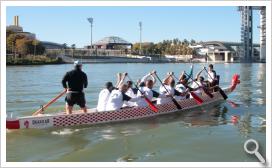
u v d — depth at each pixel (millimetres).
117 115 12688
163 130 11578
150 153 9133
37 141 10133
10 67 72500
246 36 161125
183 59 151000
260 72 55406
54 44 139875
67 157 8758
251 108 15922
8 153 9047
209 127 12047
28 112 14492
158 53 171500
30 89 25531
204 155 8969
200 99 15406
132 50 166750
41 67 72000
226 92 19734
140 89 13508
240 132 11305
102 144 9914
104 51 147625
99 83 31625
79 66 11844
